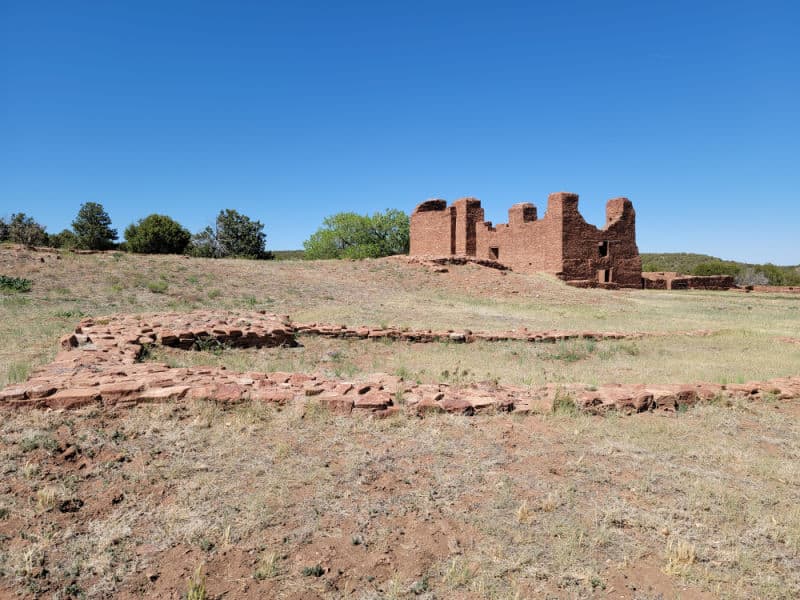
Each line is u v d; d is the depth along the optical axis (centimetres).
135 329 1098
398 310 2023
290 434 554
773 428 691
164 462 473
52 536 362
